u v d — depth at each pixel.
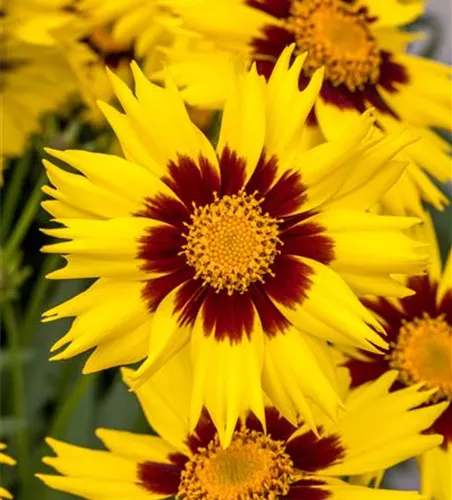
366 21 0.36
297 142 0.31
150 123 0.31
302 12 0.35
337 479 0.32
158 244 0.31
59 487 0.32
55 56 0.41
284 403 0.31
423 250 0.31
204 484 0.32
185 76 0.34
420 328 0.34
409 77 0.36
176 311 0.31
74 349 0.30
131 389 0.30
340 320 0.30
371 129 0.31
